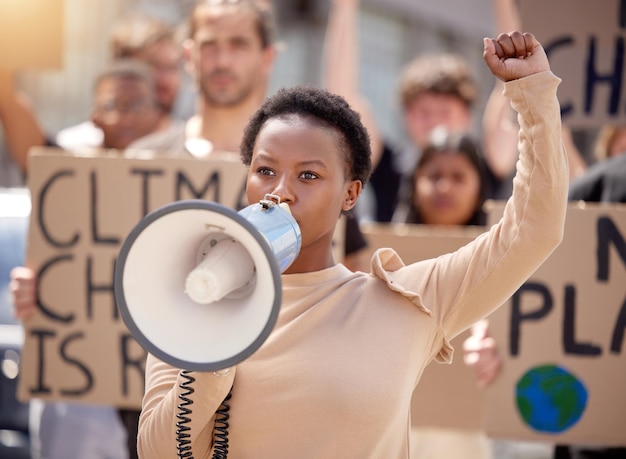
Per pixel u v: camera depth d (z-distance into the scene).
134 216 6.91
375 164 10.44
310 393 3.80
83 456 8.31
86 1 16.16
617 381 6.37
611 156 7.97
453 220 8.90
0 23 7.48
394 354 3.89
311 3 19.36
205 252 3.49
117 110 8.94
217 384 3.67
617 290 6.37
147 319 3.38
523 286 6.45
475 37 20.50
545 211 3.93
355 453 3.81
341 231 6.39
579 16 6.71
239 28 7.59
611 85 6.71
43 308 6.97
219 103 7.61
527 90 3.90
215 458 3.88
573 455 6.94
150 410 3.94
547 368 6.43
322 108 3.99
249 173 3.98
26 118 8.89
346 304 4.00
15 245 9.38
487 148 10.61
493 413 6.48
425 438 8.34
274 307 3.22
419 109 10.69
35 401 8.74
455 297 4.05
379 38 19.62
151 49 10.23
